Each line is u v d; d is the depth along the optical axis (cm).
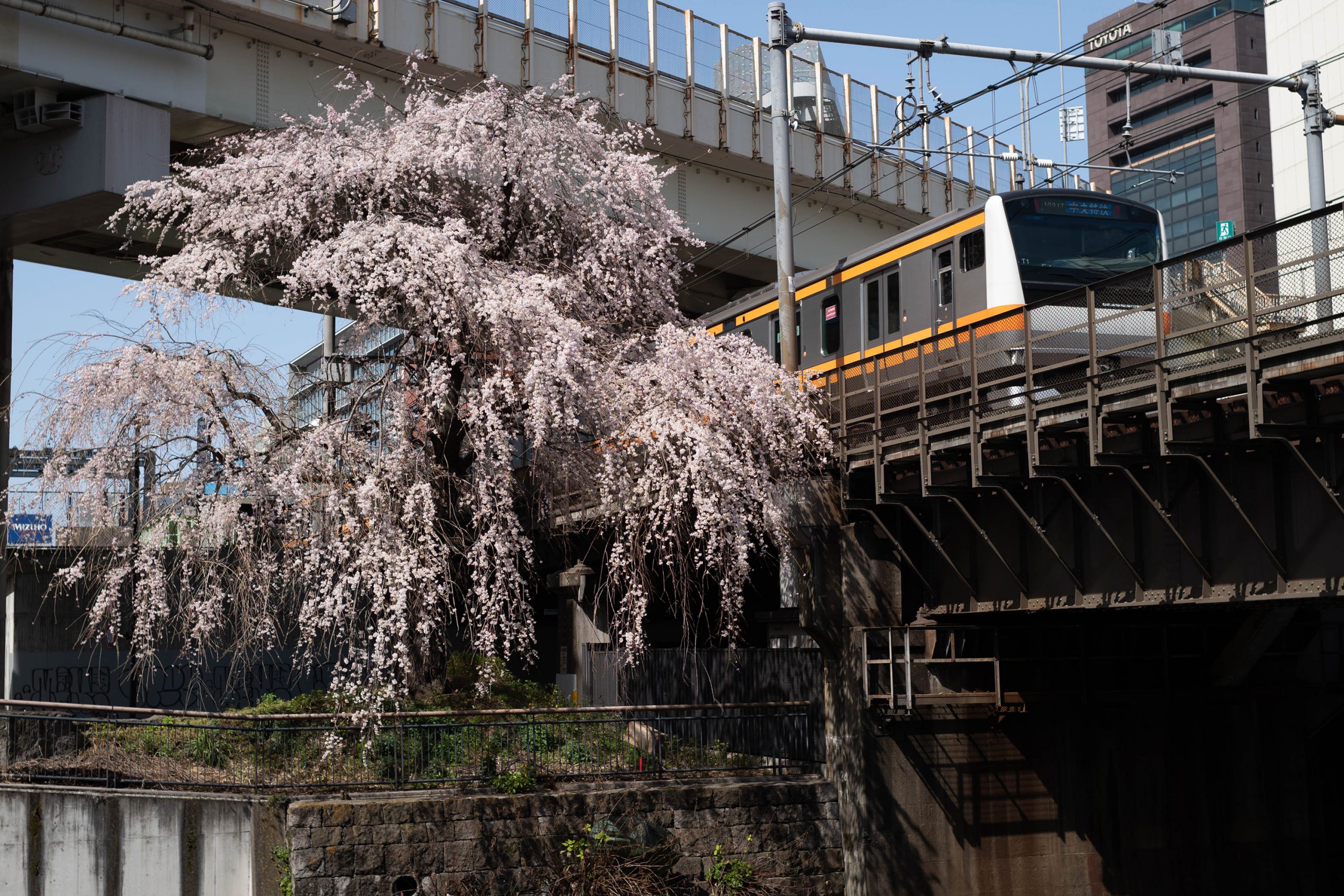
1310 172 2216
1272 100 6706
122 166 2598
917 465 2008
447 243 1880
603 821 1864
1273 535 1510
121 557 1862
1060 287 2098
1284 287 1397
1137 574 1703
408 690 1909
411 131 2066
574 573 2853
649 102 3319
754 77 3609
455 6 2956
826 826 2064
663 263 2200
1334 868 2600
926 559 2191
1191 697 2414
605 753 2027
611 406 1898
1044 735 2266
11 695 2503
